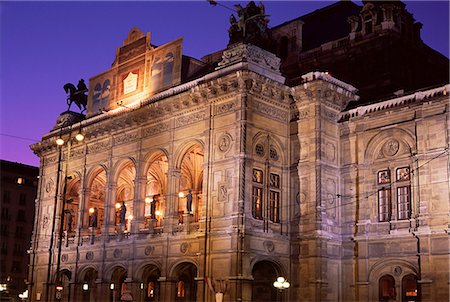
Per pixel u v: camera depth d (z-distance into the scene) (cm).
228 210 4462
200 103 4881
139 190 5281
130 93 5756
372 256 4438
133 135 5500
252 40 4866
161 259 4875
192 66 5753
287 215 4691
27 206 10081
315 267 4416
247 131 4516
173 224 4903
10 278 9631
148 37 5700
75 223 6241
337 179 4725
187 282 5412
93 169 5866
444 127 4225
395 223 4372
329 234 4538
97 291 5403
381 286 4400
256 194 4566
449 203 4109
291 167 4778
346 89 4938
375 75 5397
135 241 5162
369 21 5619
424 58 5781
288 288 4541
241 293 4219
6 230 9706
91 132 5862
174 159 5025
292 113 4872
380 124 4609
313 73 4762
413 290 4231
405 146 4456
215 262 4428
